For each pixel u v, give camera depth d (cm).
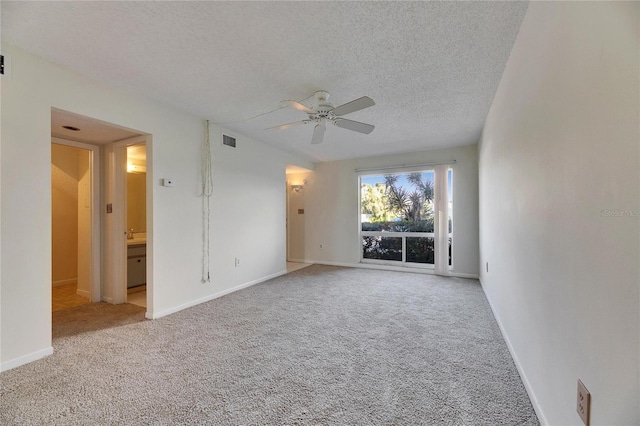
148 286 295
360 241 586
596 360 92
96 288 355
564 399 118
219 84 255
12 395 167
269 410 155
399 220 554
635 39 72
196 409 155
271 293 385
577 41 104
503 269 247
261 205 456
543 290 142
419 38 188
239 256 408
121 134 310
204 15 167
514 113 197
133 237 469
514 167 200
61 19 170
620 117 79
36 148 208
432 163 503
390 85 255
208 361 206
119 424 144
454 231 493
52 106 218
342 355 216
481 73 234
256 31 181
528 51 162
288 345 232
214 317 296
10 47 196
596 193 92
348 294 379
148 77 243
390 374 190
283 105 304
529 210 165
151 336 249
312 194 630
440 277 478
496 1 155
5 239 193
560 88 120
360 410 155
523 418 148
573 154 108
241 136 414
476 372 192
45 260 212
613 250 83
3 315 192
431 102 293
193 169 338
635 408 74
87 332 257
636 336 73
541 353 145
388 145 478
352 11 163
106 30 181
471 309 318
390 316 298
